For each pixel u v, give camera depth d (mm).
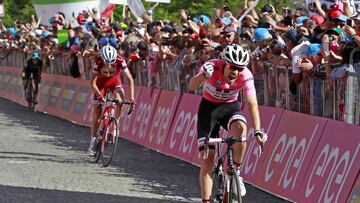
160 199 10484
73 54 22797
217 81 8781
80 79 22750
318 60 11648
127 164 13922
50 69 26234
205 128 8906
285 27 14219
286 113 11469
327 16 12227
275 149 11398
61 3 26781
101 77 14086
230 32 13875
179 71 15883
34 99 25484
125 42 19547
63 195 10477
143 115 17500
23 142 16734
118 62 13875
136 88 18547
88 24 23812
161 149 15812
